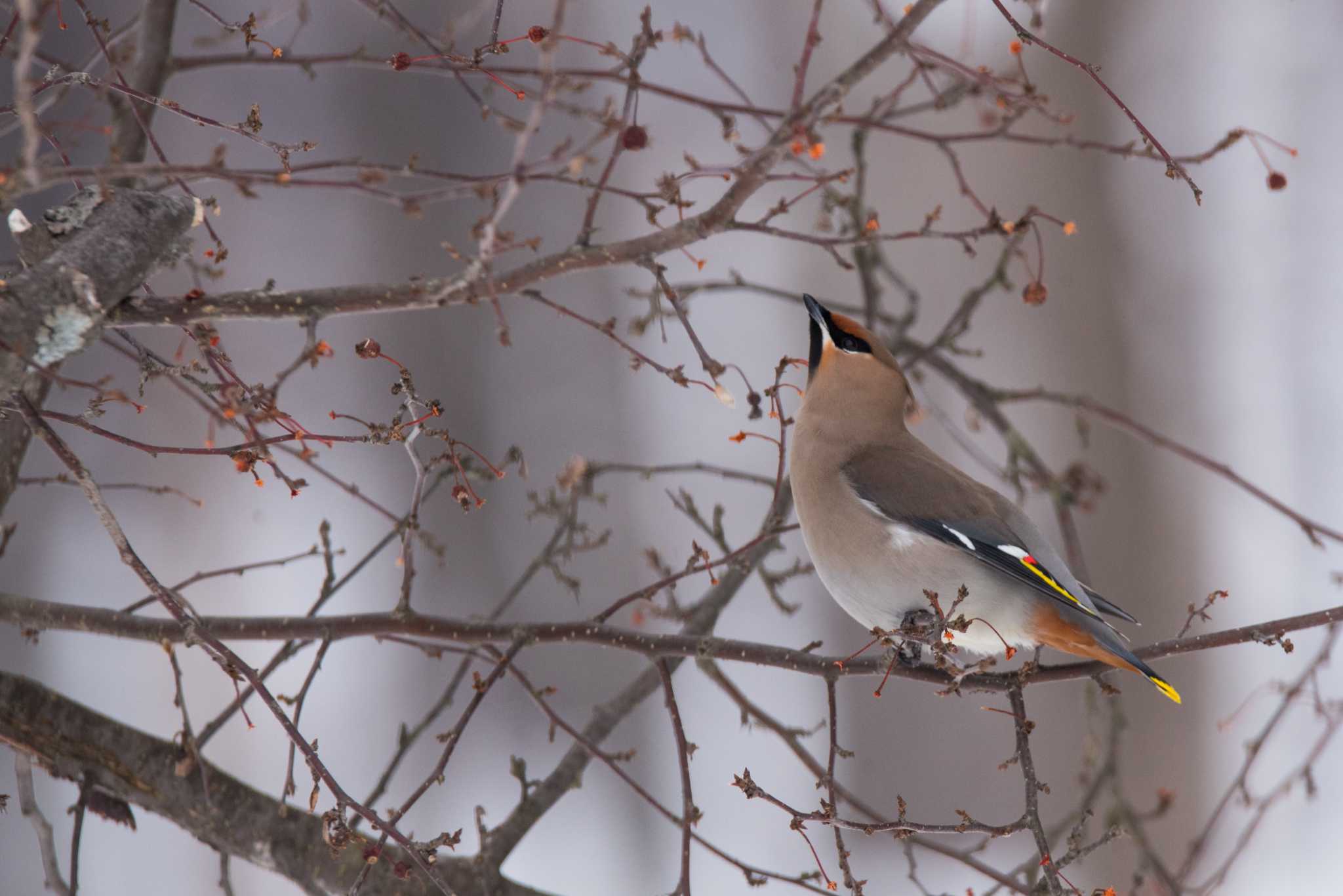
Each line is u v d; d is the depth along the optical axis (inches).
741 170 208.5
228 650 203.9
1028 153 545.0
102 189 210.4
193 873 466.6
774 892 496.1
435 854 215.6
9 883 458.0
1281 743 520.4
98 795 265.7
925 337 547.8
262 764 511.5
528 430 585.6
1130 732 512.4
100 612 250.5
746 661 255.0
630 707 318.0
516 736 535.8
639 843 521.3
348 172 600.4
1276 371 568.4
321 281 600.4
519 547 569.6
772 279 600.1
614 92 590.6
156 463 565.0
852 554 314.8
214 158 202.8
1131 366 548.1
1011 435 382.3
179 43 611.5
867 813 297.1
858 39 589.6
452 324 591.2
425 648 267.6
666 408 600.1
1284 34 582.2
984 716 509.0
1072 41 547.8
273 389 201.8
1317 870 498.3
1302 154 582.2
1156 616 531.5
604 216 603.2
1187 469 546.0
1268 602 541.3
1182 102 575.2
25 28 158.1
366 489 574.9
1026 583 297.6
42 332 201.5
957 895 492.7
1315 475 559.8
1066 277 545.3
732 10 609.6
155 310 215.0
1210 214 571.5
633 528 580.4
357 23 613.9
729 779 529.0
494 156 600.1
